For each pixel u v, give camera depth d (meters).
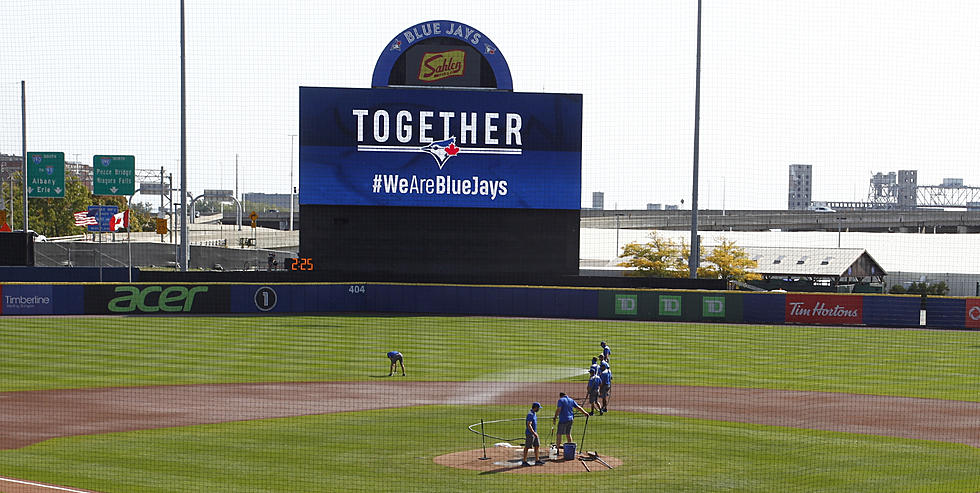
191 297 135.38
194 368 87.19
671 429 63.69
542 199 141.62
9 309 127.88
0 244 144.75
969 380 88.31
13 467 51.03
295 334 113.81
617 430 63.22
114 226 157.38
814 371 92.44
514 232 141.50
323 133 138.75
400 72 139.75
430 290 140.88
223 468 51.09
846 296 140.38
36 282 135.12
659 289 141.38
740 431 63.34
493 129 140.00
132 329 115.31
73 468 50.91
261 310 137.88
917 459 55.88
